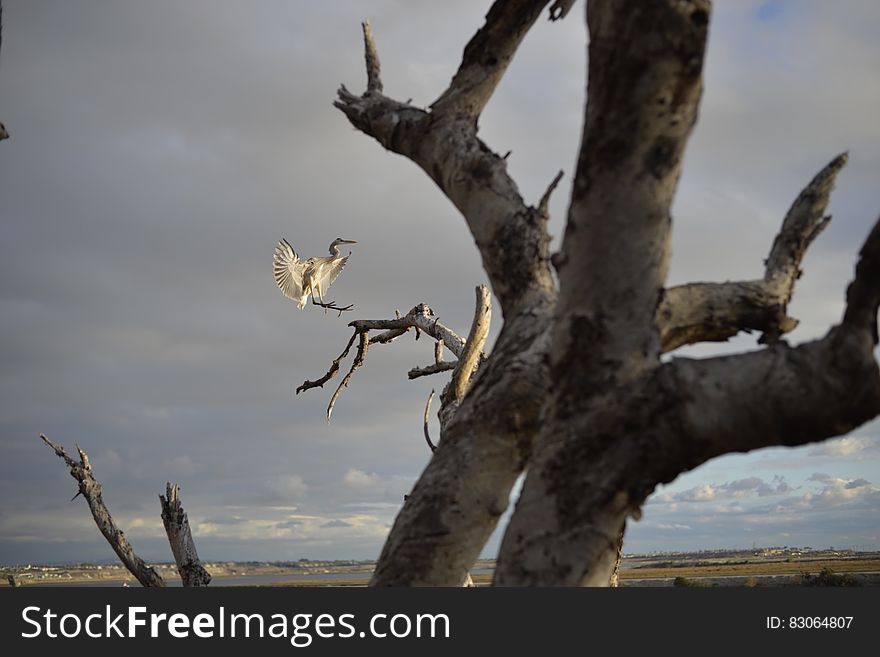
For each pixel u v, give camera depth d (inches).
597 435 101.4
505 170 139.3
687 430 98.7
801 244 151.8
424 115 150.9
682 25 91.8
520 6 142.7
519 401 124.3
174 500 278.2
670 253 102.3
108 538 284.5
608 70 95.0
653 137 95.4
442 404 205.5
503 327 134.3
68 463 296.0
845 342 95.1
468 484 126.2
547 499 103.5
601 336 101.4
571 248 102.0
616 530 103.1
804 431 97.4
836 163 153.0
